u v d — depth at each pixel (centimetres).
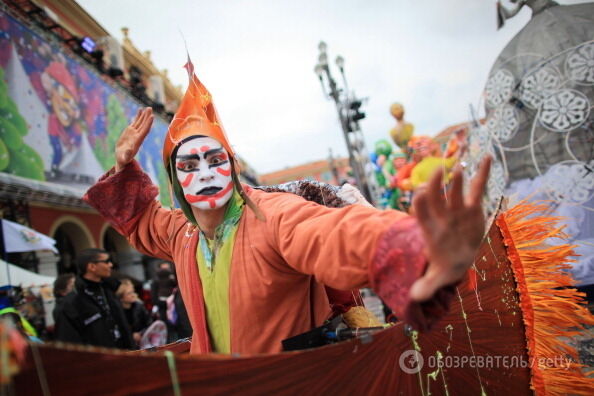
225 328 157
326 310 167
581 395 179
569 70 380
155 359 86
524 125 402
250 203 154
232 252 156
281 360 105
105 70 1041
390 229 103
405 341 139
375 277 104
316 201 193
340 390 117
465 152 524
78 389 79
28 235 509
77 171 865
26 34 777
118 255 1256
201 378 91
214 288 161
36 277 580
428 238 85
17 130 721
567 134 373
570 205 355
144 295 664
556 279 190
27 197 776
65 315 314
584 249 324
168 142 171
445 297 94
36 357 76
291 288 153
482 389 162
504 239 196
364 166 1159
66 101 865
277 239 141
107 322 328
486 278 177
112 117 1038
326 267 117
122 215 201
